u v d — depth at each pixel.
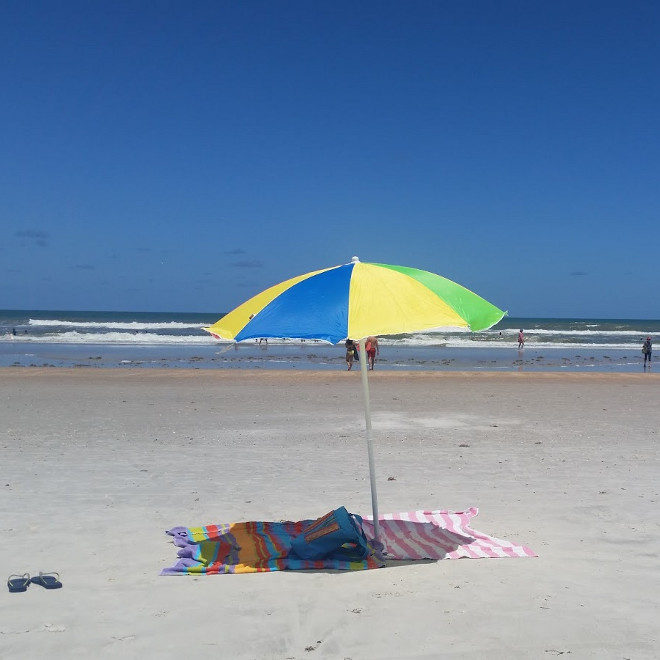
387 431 13.41
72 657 4.10
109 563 5.82
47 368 28.39
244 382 23.69
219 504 7.88
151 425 14.09
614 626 4.45
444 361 38.38
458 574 5.48
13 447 11.56
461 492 8.47
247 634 4.40
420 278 5.61
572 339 65.94
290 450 11.38
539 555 5.98
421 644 4.22
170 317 147.25
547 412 16.31
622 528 6.86
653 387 22.86
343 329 4.96
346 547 5.98
